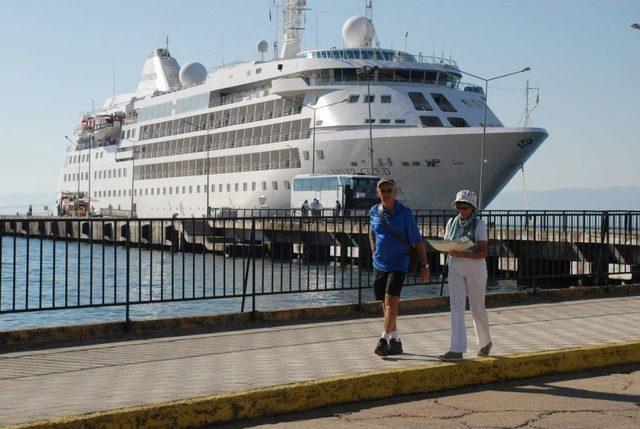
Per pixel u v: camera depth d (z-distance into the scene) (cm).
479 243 994
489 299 1658
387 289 1050
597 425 757
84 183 9988
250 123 6625
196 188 7469
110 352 1121
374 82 5944
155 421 764
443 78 6141
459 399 873
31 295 3562
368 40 6612
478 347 1095
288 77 6309
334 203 5381
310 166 5966
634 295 1839
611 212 2648
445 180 5384
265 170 6456
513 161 5266
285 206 6391
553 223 2486
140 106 8619
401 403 861
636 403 843
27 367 1012
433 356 1032
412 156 5391
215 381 900
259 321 1434
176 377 931
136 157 8575
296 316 1468
